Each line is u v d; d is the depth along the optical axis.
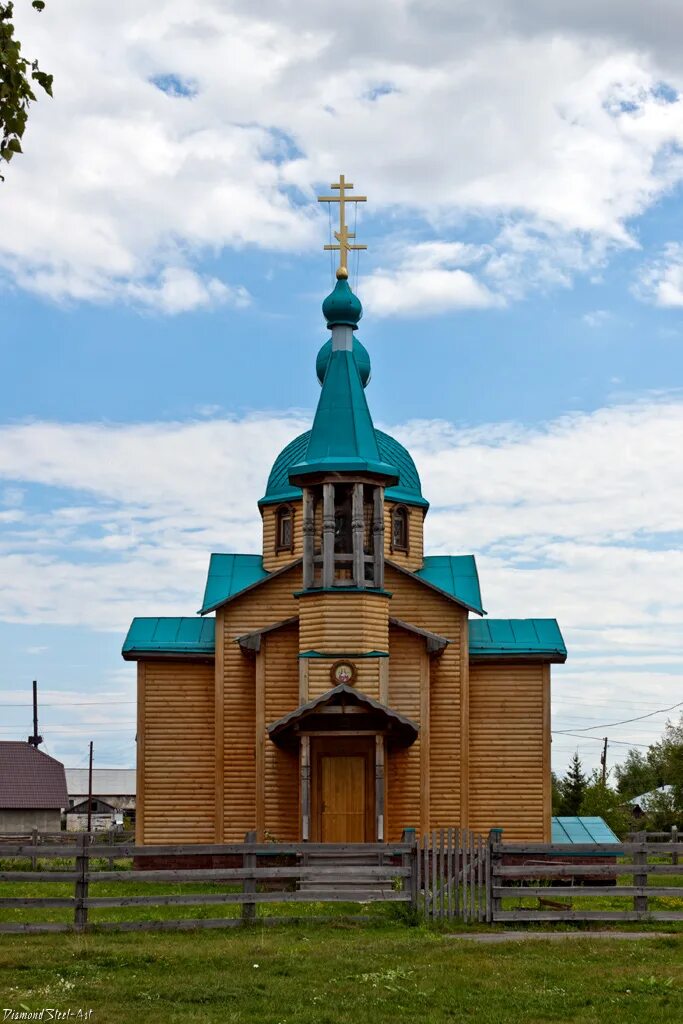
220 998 16.84
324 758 34.69
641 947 20.36
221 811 37.31
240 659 38.09
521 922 23.11
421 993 17.16
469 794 37.38
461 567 40.97
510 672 38.34
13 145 15.10
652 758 98.44
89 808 80.88
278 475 41.91
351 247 37.78
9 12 15.05
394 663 36.53
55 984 17.56
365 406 36.56
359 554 35.16
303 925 22.58
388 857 30.88
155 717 38.22
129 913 25.44
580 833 38.16
